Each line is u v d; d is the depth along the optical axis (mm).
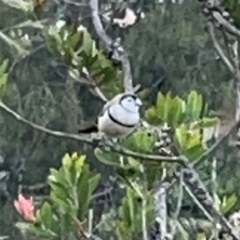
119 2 5609
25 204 4809
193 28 17484
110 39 4820
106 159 4664
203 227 4945
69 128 17516
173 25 17609
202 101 4500
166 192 4441
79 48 4762
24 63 17500
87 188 4613
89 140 4582
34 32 10055
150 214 4406
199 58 17312
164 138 4391
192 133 4266
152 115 4484
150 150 4484
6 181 17172
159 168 4516
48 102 17703
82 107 17672
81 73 4781
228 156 12852
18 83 17609
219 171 12750
